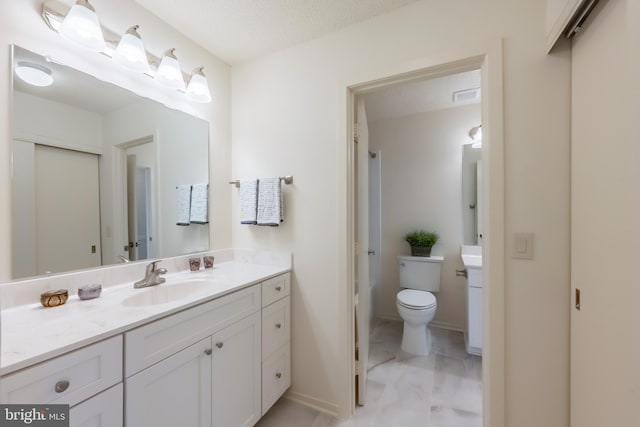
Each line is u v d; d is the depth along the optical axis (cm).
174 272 155
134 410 86
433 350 229
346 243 153
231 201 194
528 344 113
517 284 115
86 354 74
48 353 67
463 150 263
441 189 273
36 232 105
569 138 107
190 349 105
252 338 138
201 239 173
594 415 90
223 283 131
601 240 86
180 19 148
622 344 76
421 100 248
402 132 288
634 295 65
